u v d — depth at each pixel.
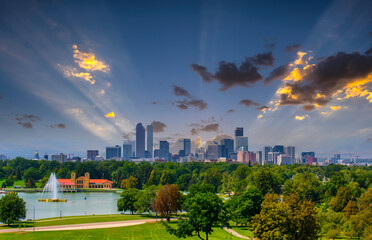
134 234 100.56
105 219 133.75
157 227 112.69
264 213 61.78
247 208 112.50
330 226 83.44
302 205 61.88
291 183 164.12
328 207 135.12
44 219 135.00
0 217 115.38
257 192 118.06
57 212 169.25
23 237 94.12
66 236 96.19
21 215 119.50
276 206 61.19
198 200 71.19
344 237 86.25
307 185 159.75
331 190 160.12
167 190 126.56
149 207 142.75
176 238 94.88
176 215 145.12
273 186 173.75
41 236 95.62
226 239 92.44
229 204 119.12
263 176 173.75
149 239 93.56
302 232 59.00
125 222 125.25
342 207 122.31
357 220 78.31
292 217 59.19
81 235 98.00
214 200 71.81
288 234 57.94
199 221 68.56
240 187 189.00
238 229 110.75
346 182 165.62
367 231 73.19
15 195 120.38
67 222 125.19
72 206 198.00
